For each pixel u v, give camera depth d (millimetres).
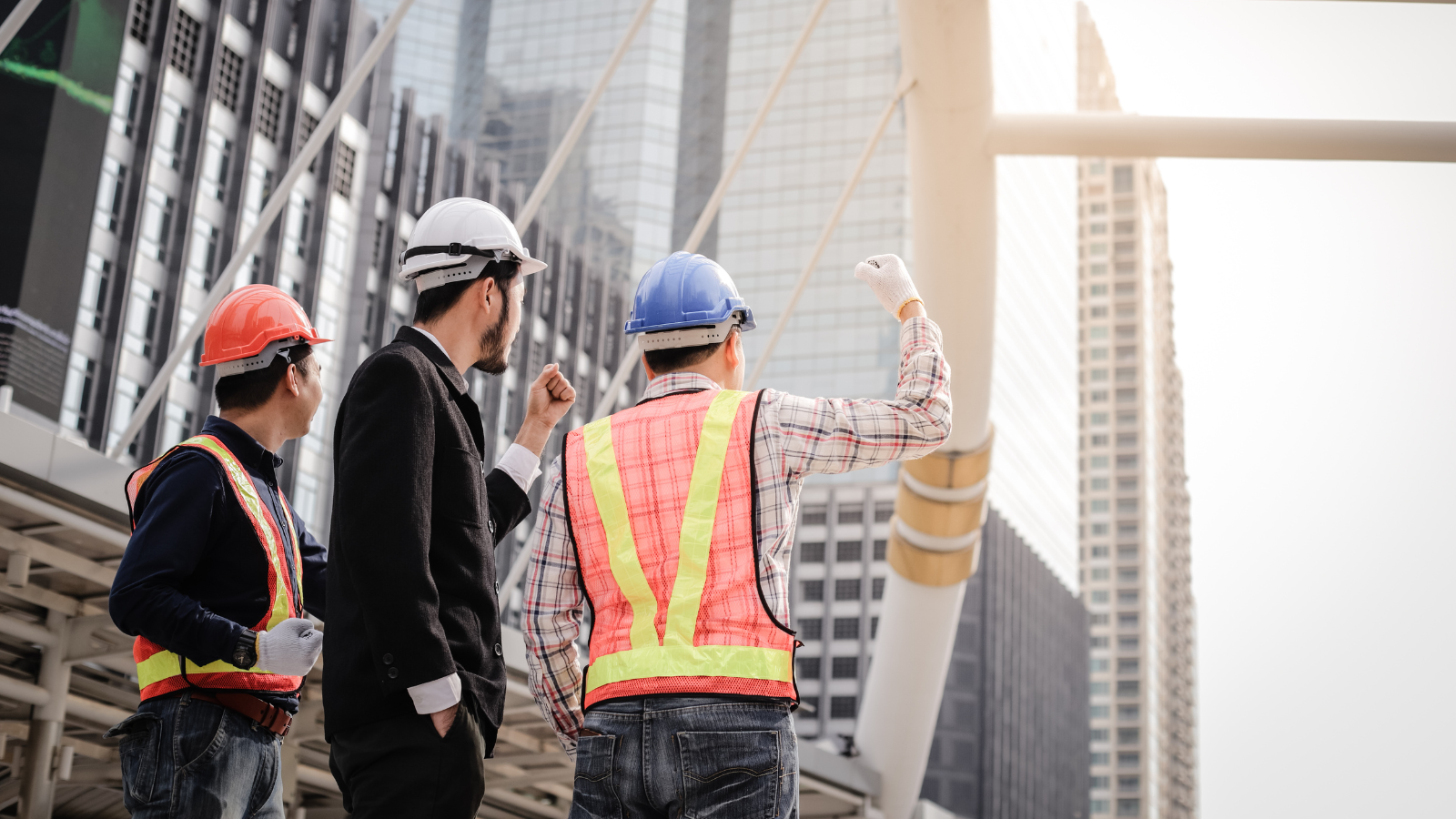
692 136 100062
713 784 2580
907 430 2854
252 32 69062
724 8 102750
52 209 57031
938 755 94312
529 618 2936
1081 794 114688
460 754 2799
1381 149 10797
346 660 2828
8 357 54344
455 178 88438
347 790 2891
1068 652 115000
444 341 3273
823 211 97500
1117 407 161375
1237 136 10945
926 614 16656
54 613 8945
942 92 11164
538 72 101438
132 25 61969
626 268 96750
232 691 3182
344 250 74750
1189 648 190875
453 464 3039
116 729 3150
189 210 63406
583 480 2891
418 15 102312
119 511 7781
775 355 95688
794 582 91625
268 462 3482
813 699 89438
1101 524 156750
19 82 57500
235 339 3494
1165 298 191000
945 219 12125
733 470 2773
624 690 2654
